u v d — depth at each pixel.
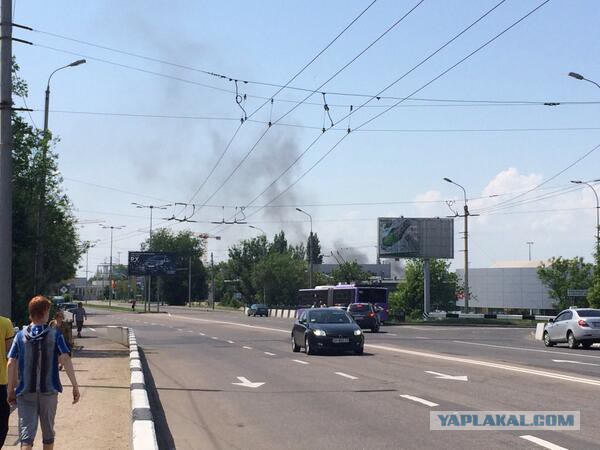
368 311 45.62
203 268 151.88
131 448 9.06
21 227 29.27
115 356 25.95
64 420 11.72
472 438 9.66
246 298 121.62
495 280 100.62
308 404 13.00
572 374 17.62
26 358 7.56
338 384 15.95
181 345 31.52
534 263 106.06
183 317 78.81
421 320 69.19
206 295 152.25
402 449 9.04
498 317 67.56
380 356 23.92
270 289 107.50
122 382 17.34
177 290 148.12
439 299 82.94
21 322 31.92
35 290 30.31
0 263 16.58
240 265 123.31
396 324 61.72
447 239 73.44
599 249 54.94
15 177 28.98
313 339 24.59
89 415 12.23
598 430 10.11
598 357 23.77
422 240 73.19
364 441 9.57
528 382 15.80
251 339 36.06
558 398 13.21
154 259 100.31
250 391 15.09
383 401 13.16
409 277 83.81
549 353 25.86
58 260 34.06
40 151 29.36
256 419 11.54
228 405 13.14
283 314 82.56
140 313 94.94
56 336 7.74
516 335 42.47
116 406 13.29
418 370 18.80
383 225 73.25
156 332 44.47
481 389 14.62
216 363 22.06
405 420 11.12
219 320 68.50
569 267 74.62
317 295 67.12
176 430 10.75
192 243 152.00
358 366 20.20
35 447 9.34
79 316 39.78
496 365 20.14
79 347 30.25
